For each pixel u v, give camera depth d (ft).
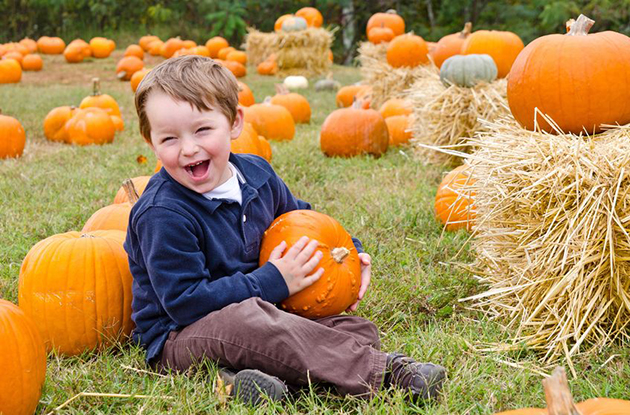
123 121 30.27
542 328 9.80
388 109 27.37
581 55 10.55
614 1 53.93
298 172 19.47
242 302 7.91
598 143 9.98
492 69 20.35
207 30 69.82
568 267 9.59
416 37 32.55
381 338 9.66
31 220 15.19
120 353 9.26
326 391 7.88
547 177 9.55
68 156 22.58
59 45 61.00
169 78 8.04
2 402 7.11
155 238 8.06
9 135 22.43
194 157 8.08
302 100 30.22
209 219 8.44
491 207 10.71
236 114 8.66
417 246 13.38
